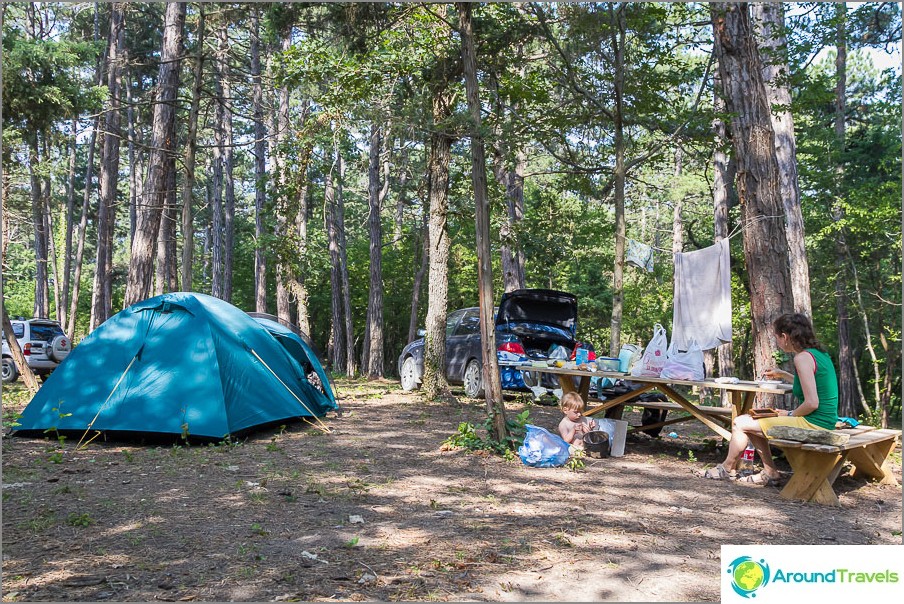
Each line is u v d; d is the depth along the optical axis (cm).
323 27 1354
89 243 5331
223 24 2209
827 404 638
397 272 3659
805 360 640
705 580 407
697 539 487
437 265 1337
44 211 3947
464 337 1460
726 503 599
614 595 380
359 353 4266
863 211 2039
